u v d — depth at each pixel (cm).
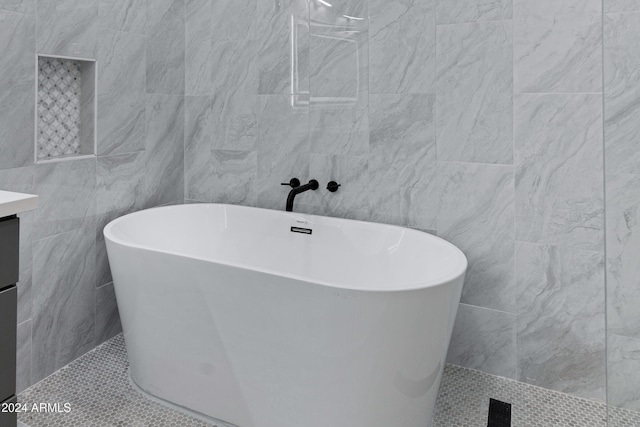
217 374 174
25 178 188
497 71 198
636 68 86
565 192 189
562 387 196
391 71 221
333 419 154
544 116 191
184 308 176
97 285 229
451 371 213
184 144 284
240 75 263
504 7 194
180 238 253
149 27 251
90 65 219
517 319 203
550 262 194
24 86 185
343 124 237
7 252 95
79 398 188
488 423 173
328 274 229
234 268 162
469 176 208
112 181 234
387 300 142
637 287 88
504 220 203
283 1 247
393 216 229
